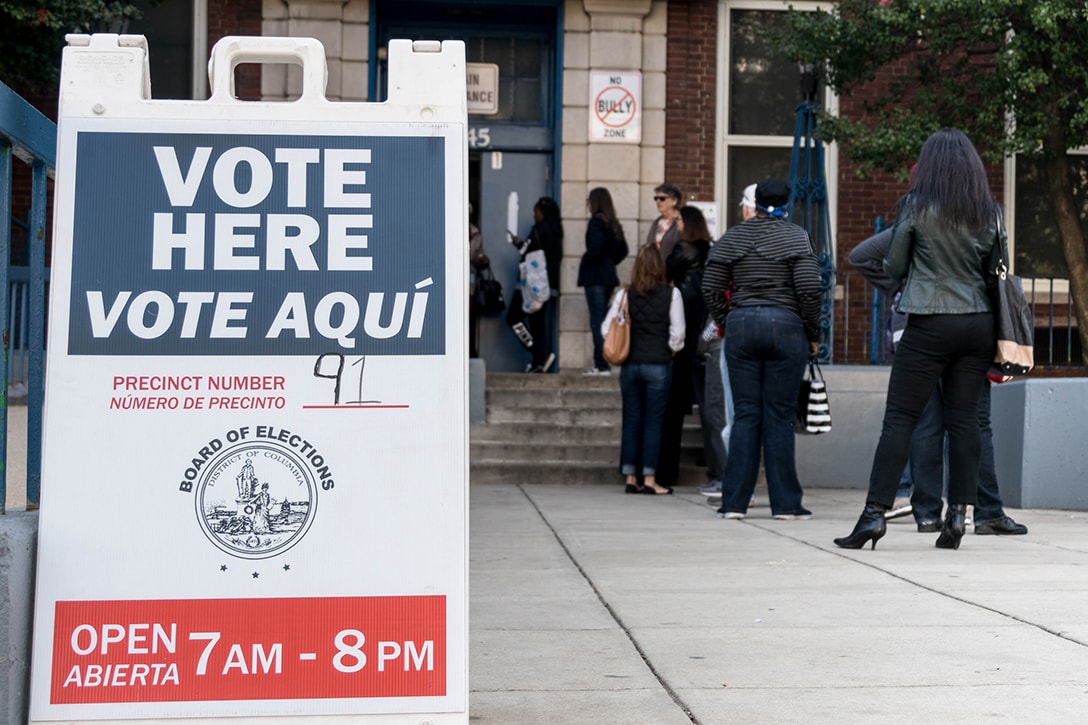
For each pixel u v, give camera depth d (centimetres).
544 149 1348
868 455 1027
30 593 263
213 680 258
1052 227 1338
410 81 275
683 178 1326
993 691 331
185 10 1292
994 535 666
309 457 264
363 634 261
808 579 513
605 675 352
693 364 941
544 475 1044
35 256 322
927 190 581
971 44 1073
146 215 267
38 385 323
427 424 266
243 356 265
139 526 260
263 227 269
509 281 1352
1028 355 582
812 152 1314
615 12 1309
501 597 477
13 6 1027
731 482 765
